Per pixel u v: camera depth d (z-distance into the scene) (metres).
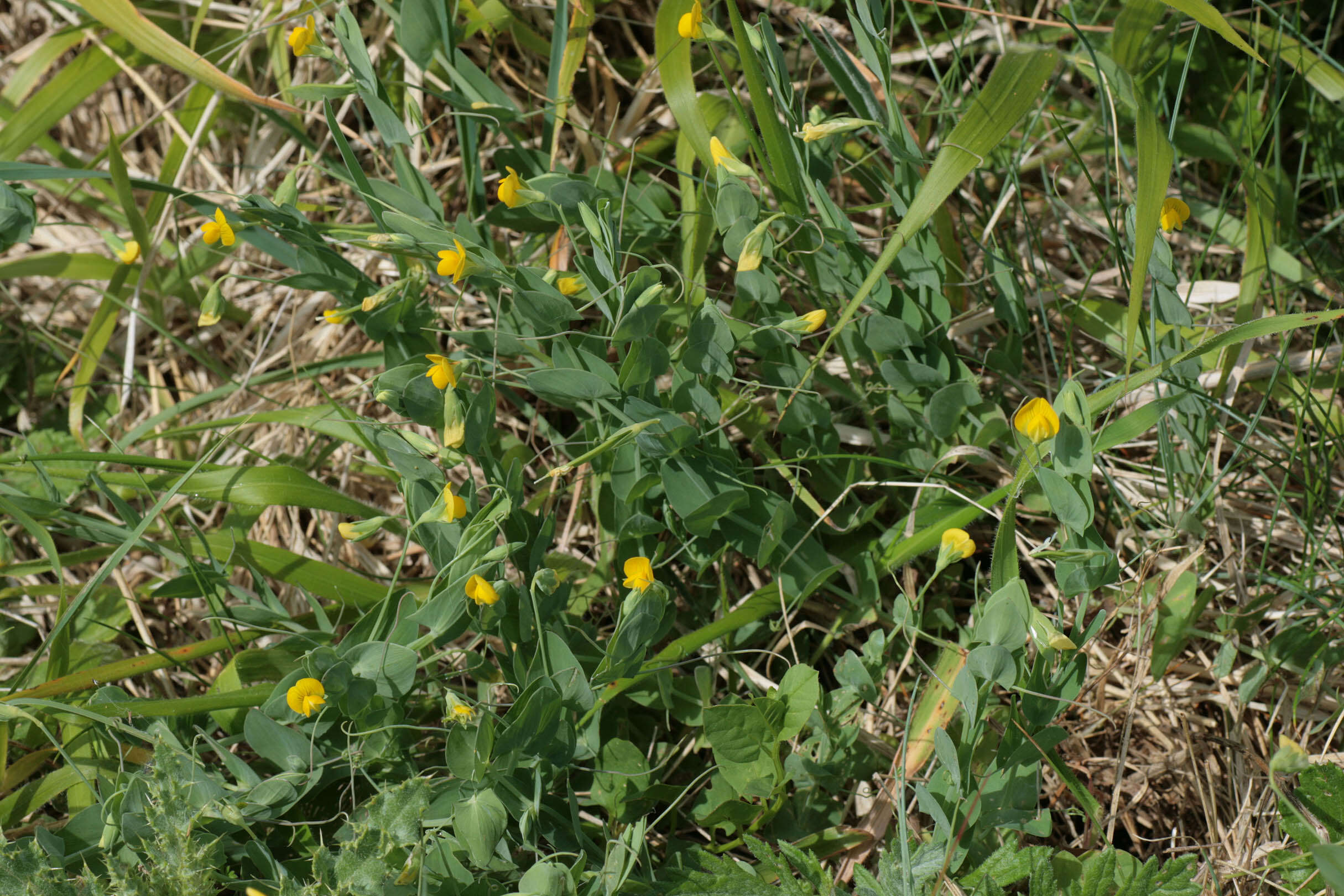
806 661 1.33
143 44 1.28
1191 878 1.23
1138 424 1.23
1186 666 1.31
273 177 1.49
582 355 1.27
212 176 1.50
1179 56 1.42
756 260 1.25
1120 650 1.29
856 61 1.28
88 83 1.42
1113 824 1.27
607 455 1.29
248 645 1.30
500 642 1.30
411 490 1.25
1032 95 1.21
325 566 1.30
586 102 1.47
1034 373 1.39
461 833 1.22
